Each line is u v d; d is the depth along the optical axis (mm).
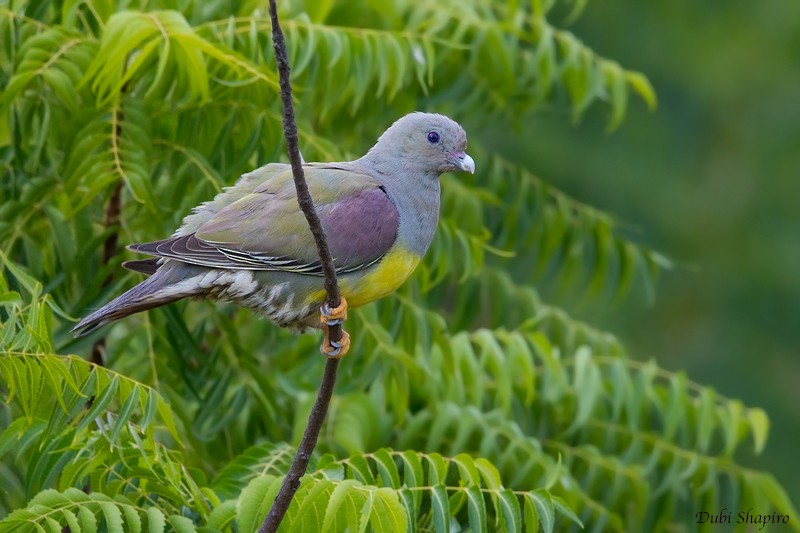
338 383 11094
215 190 10164
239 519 7820
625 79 12648
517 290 12586
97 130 9852
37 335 7602
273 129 10539
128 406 7914
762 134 22844
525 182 12742
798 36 23359
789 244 22297
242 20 10578
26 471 9195
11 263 8180
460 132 9953
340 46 10641
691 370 21625
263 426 11172
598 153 21578
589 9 22516
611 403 12016
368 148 13000
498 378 10961
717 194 22391
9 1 10211
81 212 10328
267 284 8898
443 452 11289
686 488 11984
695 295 22016
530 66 12312
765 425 11664
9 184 10516
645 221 21734
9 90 9633
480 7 13469
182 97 10359
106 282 10531
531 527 8242
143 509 7914
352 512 7812
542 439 11906
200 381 10852
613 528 11508
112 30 9242
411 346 10984
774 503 11578
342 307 8102
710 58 23000
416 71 11711
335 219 8992
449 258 11016
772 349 21922
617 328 21125
